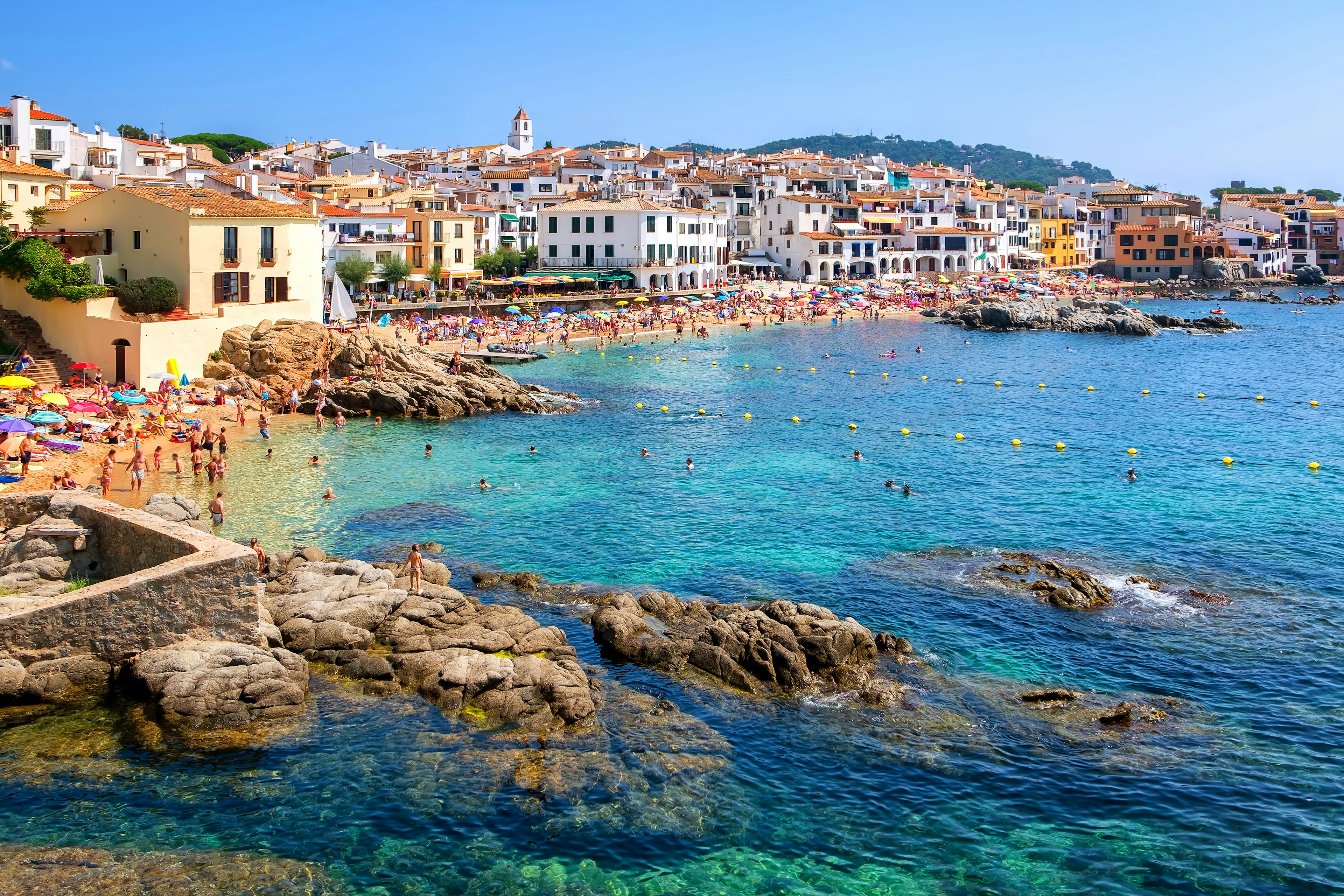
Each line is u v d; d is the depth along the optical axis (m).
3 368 72.69
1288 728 33.03
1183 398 97.56
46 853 25.48
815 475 64.88
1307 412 90.12
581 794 28.53
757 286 181.50
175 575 33.03
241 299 86.75
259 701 31.86
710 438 76.62
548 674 33.56
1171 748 31.81
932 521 54.69
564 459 68.19
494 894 24.89
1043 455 71.62
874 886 25.55
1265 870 26.22
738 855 26.56
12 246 78.00
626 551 49.25
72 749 29.91
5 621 31.53
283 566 43.19
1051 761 31.03
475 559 47.75
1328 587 44.81
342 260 129.25
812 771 30.33
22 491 48.38
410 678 34.25
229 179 130.62
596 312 144.75
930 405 92.50
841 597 43.44
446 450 69.75
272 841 26.44
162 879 24.75
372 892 24.80
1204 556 48.94
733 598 43.25
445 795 28.38
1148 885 25.69
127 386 74.50
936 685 35.56
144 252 84.50
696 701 34.09
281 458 65.88
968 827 27.89
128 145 141.12
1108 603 42.69
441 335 119.56
